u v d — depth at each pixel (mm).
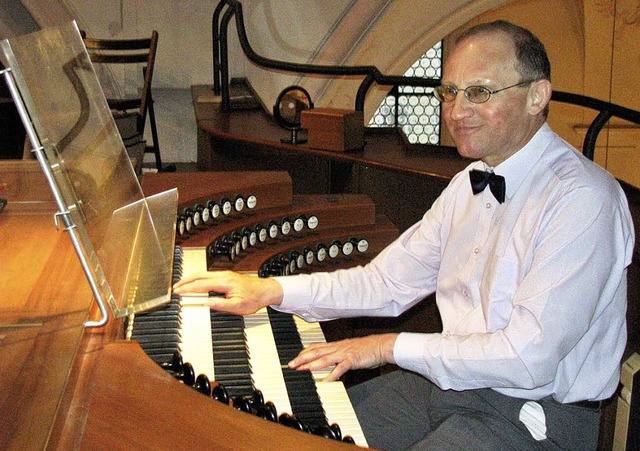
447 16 6910
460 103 1927
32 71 1428
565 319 1761
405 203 4027
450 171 3787
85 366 1433
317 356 1881
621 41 7875
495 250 1979
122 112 6258
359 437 1615
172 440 1223
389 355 1888
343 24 6812
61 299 1577
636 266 2543
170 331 1872
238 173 3207
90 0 6777
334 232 3107
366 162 4062
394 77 4688
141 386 1373
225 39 5707
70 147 1541
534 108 1928
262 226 2912
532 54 1902
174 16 6895
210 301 2027
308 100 4609
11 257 1818
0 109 3896
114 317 1493
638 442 2215
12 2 6742
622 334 1970
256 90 7039
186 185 2936
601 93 8172
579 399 1921
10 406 1188
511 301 1950
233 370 1769
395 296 2287
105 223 1639
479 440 1821
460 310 2113
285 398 1701
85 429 1234
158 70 6973
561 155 1965
